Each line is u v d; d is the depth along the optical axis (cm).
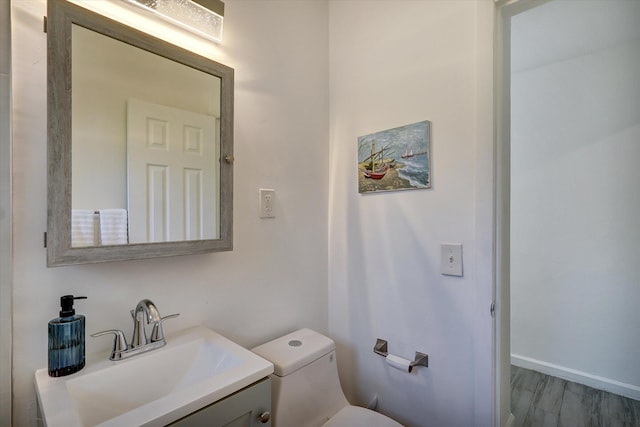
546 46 205
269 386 82
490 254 104
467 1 111
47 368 77
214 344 94
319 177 152
